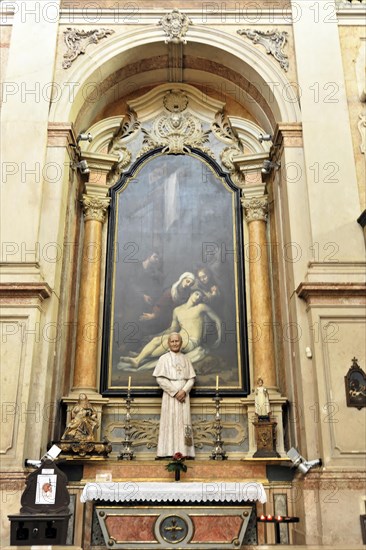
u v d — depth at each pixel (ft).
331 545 16.56
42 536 15.72
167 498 18.33
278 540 19.77
